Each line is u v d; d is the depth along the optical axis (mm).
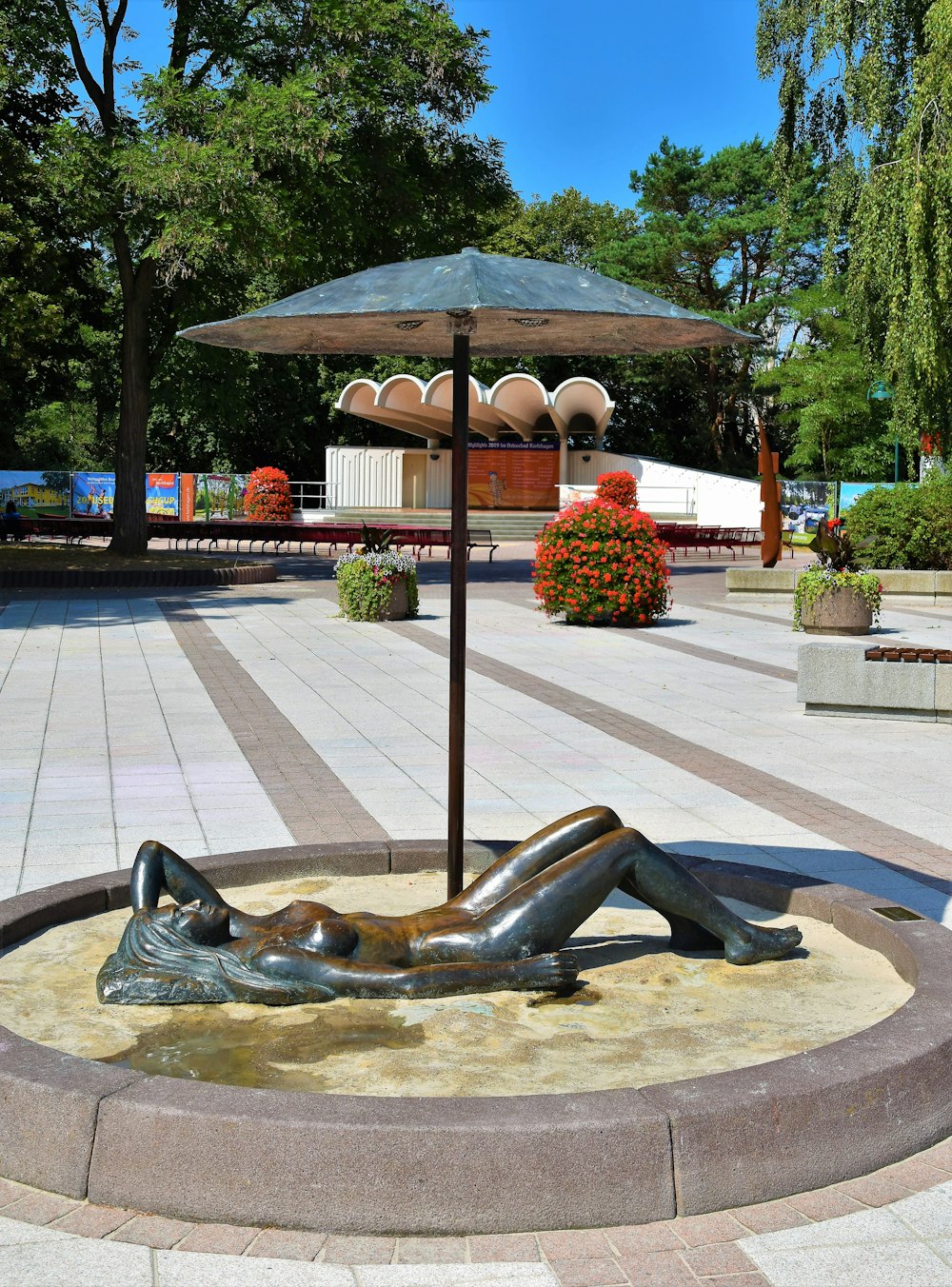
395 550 18938
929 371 22250
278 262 23094
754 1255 3094
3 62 22562
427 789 8297
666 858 4727
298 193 23547
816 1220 3258
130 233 23234
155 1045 4035
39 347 25906
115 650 14805
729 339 5125
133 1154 3289
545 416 50500
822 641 16562
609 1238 3172
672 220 51656
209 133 21750
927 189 21688
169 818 7488
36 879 6254
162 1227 3217
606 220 57844
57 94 26422
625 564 17859
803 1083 3441
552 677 13344
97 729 10258
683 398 59156
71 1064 3543
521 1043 4086
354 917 4574
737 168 51312
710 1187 3283
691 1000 4484
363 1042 4074
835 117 25469
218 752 9430
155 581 23281
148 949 4410
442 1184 3166
